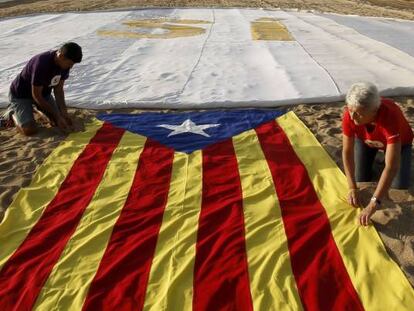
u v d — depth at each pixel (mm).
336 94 6531
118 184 4336
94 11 16172
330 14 15672
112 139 5328
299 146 4992
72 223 3760
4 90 7102
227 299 2953
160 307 2895
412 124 5637
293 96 6516
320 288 3006
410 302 2848
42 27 12789
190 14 15508
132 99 6559
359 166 4145
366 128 3686
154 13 15711
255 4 19188
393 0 21750
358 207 3787
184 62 8562
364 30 11719
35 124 5609
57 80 5352
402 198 3924
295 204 3926
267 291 2998
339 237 3461
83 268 3254
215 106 6340
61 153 5012
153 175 4473
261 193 4086
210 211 3842
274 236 3508
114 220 3768
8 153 5102
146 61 8711
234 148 4984
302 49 9430
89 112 6305
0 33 11820
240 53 9195
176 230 3627
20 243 3547
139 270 3217
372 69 7805
